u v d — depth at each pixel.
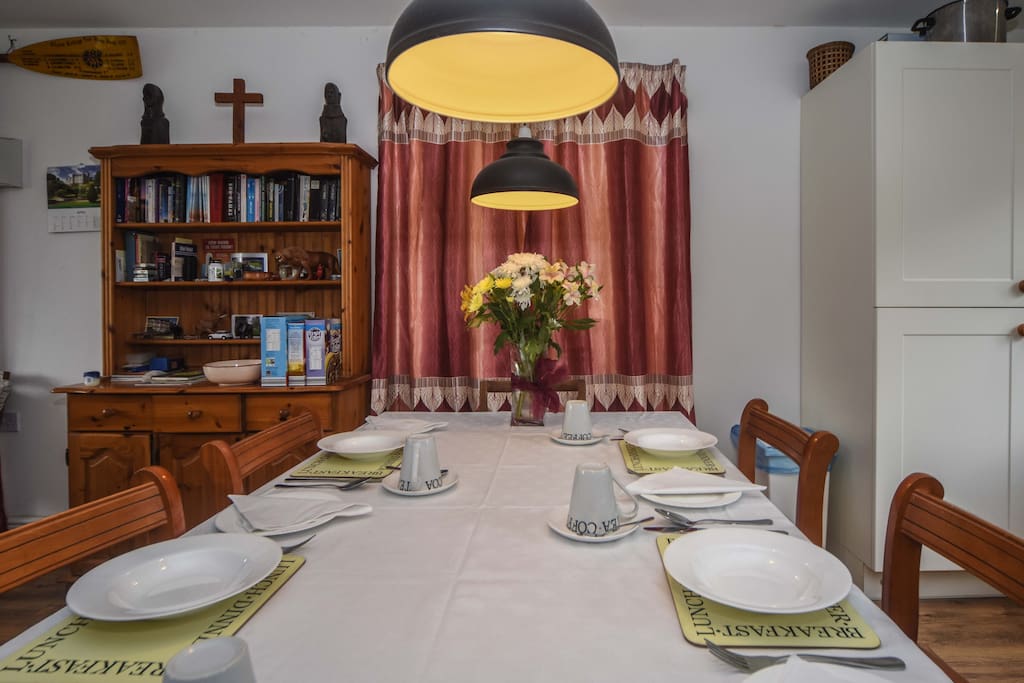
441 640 0.59
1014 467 2.05
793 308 2.67
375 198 2.70
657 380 2.59
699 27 2.65
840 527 2.29
